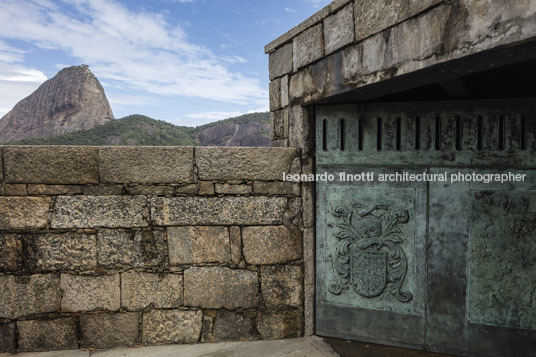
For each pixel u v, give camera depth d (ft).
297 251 9.44
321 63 8.57
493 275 8.21
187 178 9.04
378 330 9.12
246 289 9.26
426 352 8.72
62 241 8.78
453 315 8.52
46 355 8.67
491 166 8.14
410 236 8.79
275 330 9.40
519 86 9.85
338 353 8.68
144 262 9.02
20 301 8.73
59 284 8.84
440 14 5.64
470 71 6.21
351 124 9.16
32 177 8.61
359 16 7.27
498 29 4.87
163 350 8.89
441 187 8.51
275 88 10.75
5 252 8.63
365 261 9.12
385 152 8.93
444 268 8.54
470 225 8.32
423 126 8.61
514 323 8.11
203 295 9.18
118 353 8.79
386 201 8.96
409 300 8.83
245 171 9.17
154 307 9.10
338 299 9.42
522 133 7.94
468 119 8.28
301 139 9.39
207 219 9.11
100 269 8.93
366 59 7.19
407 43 6.25
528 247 7.98
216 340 9.27
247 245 9.23
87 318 8.96
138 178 8.93
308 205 9.45
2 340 8.72
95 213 8.85
